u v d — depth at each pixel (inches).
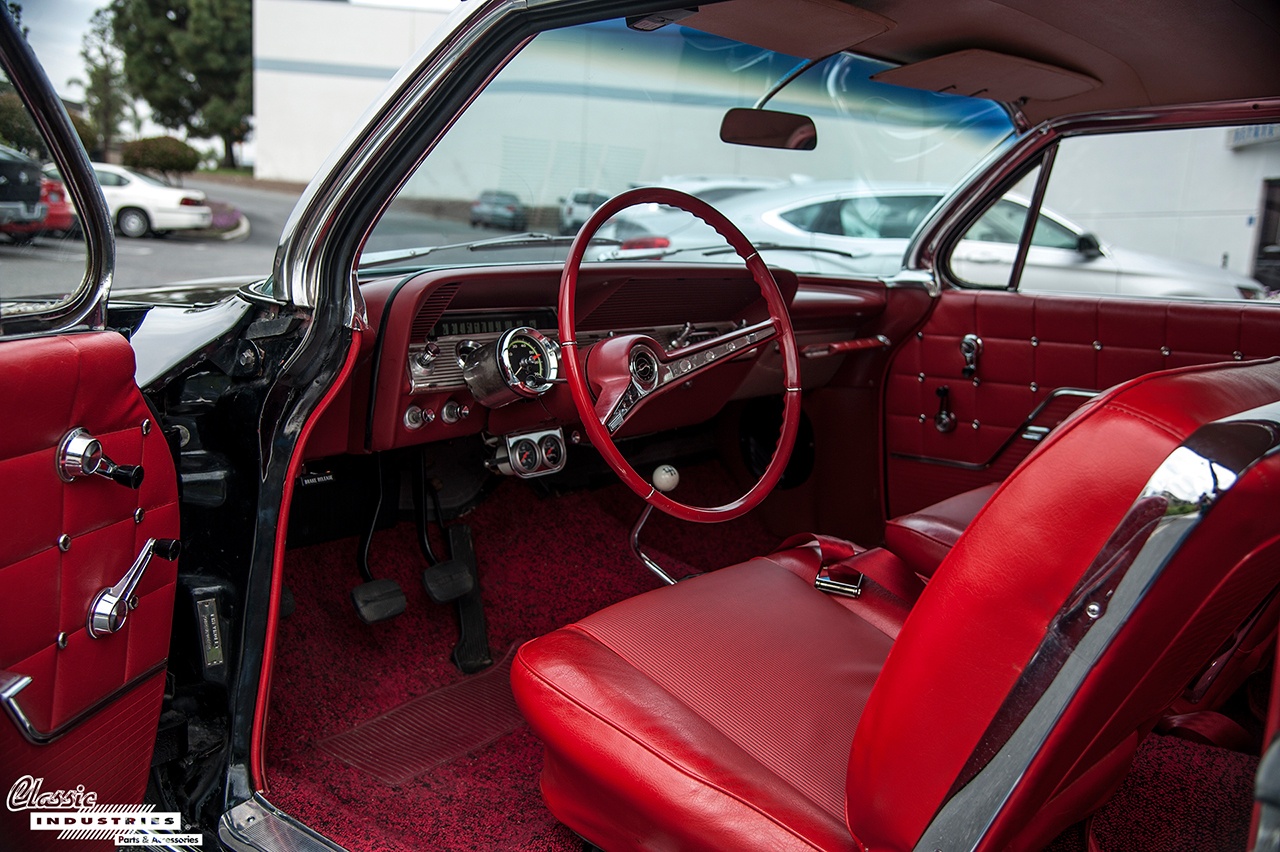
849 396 104.7
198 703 54.9
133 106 938.7
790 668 48.2
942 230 99.0
